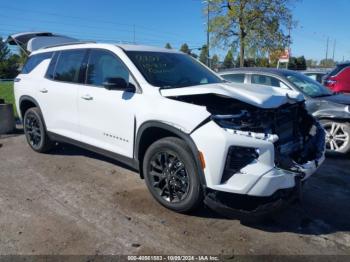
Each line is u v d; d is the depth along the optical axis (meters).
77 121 4.93
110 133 4.42
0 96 17.17
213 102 3.72
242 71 7.27
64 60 5.30
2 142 6.94
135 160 4.16
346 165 5.71
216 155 3.25
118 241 3.30
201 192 3.53
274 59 25.78
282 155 3.35
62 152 6.09
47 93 5.43
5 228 3.52
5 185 4.65
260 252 3.16
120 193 4.37
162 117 3.67
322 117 6.15
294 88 6.51
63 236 3.37
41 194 4.35
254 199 3.35
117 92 4.28
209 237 3.39
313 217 3.85
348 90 9.39
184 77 4.45
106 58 4.57
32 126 6.00
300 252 3.17
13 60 57.38
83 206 4.01
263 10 24.61
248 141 3.18
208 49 28.48
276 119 3.64
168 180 3.79
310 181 4.96
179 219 3.72
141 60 4.36
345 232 3.54
